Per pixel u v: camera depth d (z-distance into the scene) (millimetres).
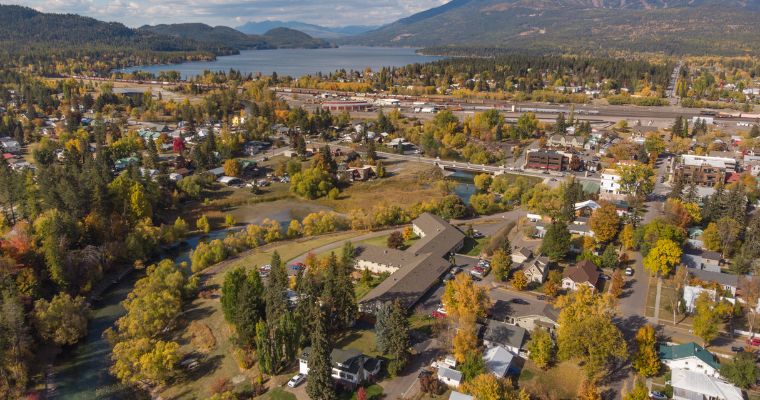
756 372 76688
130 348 87812
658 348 86438
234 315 93812
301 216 172625
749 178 171250
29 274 105750
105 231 133000
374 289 107938
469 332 84688
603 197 167375
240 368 87812
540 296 106250
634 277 113000
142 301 101062
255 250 137375
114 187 151125
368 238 143750
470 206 165250
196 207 177625
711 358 81812
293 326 87312
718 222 127812
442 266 117188
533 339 85188
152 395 84312
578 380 80750
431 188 196375
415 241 138500
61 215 125625
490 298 104750
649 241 120438
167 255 139625
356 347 90125
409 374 83312
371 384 81188
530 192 171000
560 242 118875
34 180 171000
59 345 95812
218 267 126812
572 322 84125
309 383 76688
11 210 147500
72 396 84438
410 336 93062
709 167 177750
